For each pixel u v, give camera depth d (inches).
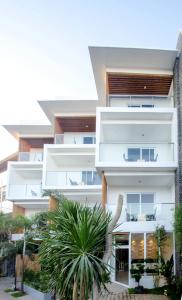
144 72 935.7
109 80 960.9
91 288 317.7
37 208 1337.4
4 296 756.6
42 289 725.9
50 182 1107.9
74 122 1247.5
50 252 343.9
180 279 703.7
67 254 324.8
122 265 813.2
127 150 951.0
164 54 880.9
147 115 903.7
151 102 1008.2
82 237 321.1
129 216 832.3
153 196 971.9
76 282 313.9
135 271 759.7
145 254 807.1
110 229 328.5
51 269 359.3
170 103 991.0
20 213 1246.9
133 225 822.5
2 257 984.9
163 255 817.5
